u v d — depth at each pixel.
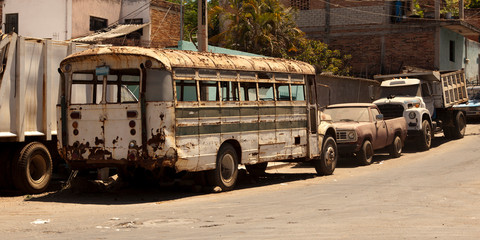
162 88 13.52
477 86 41.50
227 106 15.28
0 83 14.30
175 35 47.38
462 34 49.03
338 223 10.09
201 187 15.28
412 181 16.91
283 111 17.39
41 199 14.16
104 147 13.95
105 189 15.73
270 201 13.38
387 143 24.64
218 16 46.09
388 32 44.47
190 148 14.05
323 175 19.53
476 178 17.19
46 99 15.49
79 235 9.06
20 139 14.71
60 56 15.98
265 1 41.03
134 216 11.16
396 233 9.05
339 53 43.00
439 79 29.94
